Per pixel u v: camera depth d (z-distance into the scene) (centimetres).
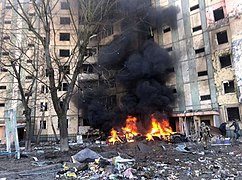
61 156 1163
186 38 3212
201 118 2847
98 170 721
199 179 612
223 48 2788
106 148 1557
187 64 3152
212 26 2931
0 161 1087
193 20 3162
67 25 3956
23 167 870
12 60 1819
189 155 1129
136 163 852
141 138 2503
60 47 3888
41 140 3578
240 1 2625
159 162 904
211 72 2878
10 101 3656
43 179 659
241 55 2559
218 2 2912
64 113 1421
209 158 1010
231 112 2638
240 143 1711
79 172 725
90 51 1988
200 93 2956
